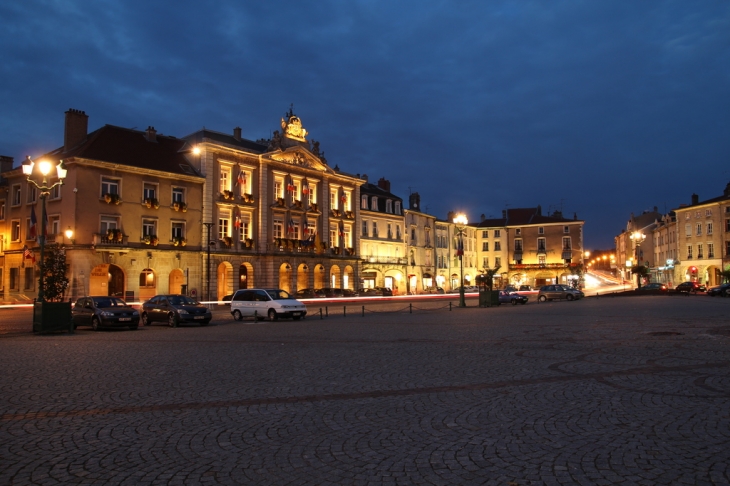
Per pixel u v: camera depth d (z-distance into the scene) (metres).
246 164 55.22
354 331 20.75
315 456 6.05
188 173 50.47
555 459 5.83
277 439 6.68
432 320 26.11
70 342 18.12
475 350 14.32
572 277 93.31
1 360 13.62
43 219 22.94
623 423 7.11
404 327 22.17
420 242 82.44
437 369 11.42
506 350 14.20
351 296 59.44
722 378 9.88
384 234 74.88
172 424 7.43
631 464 5.64
